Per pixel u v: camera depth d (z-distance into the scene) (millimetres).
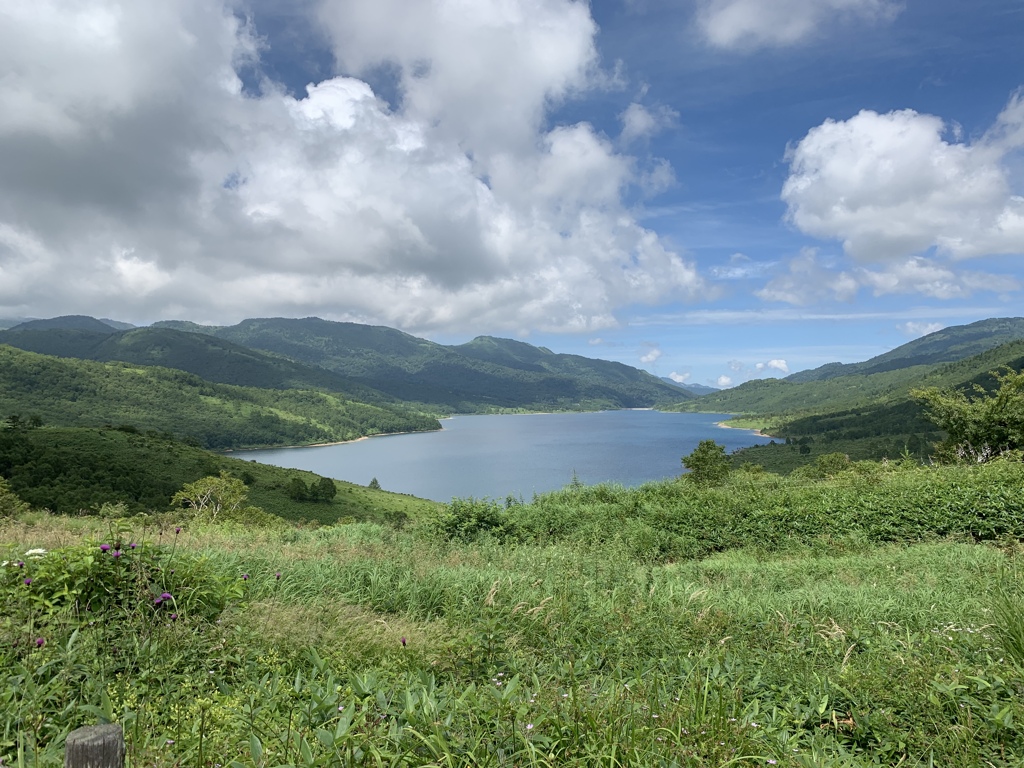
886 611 6680
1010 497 12859
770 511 14578
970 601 6910
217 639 4559
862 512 13867
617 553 12391
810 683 4562
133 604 4703
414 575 7648
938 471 16969
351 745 2789
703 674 4754
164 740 3061
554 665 5090
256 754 2729
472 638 5098
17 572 4855
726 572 10172
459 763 2943
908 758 3629
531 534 14531
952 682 4043
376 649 5023
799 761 3254
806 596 7547
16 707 3217
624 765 3080
